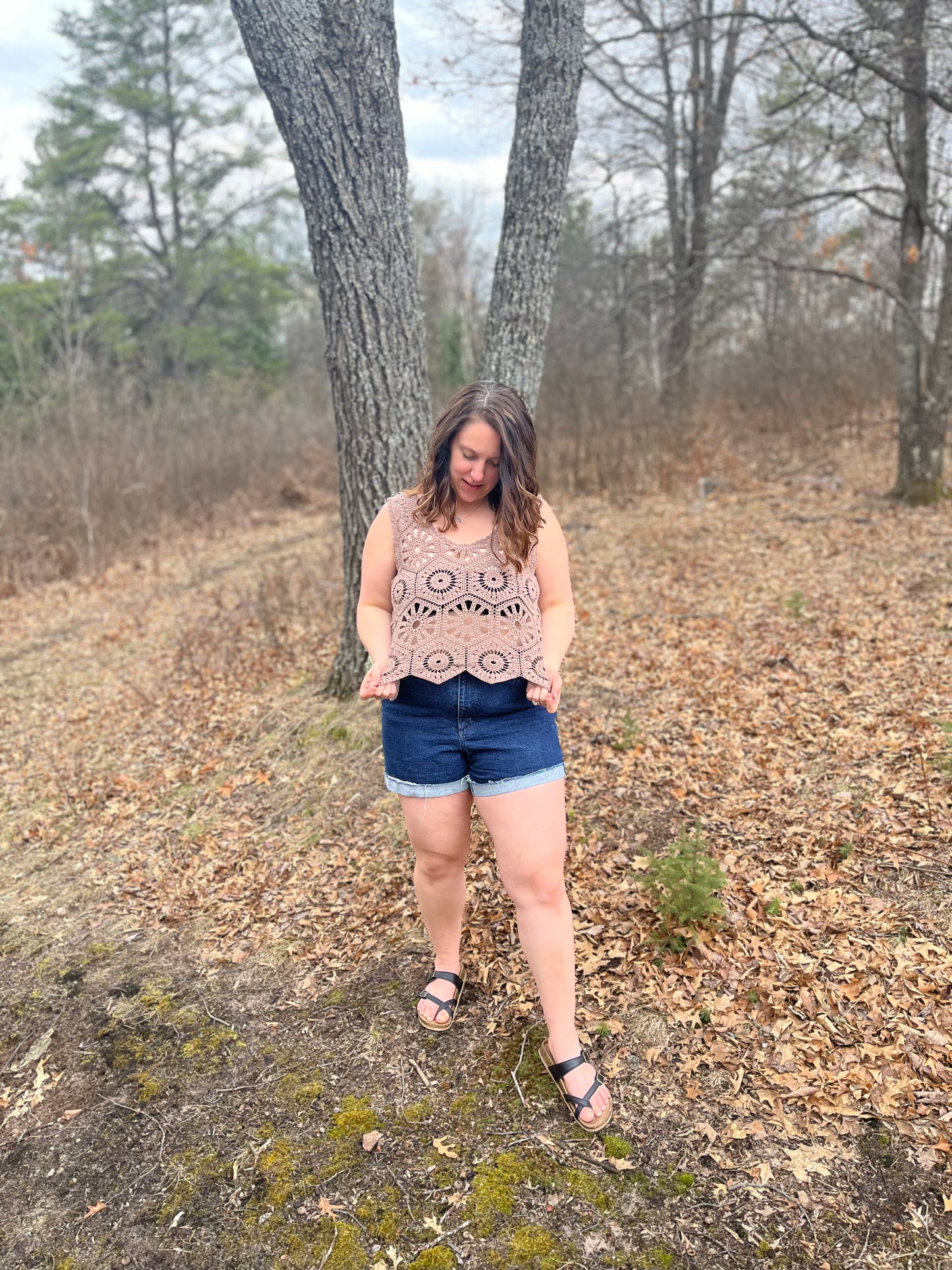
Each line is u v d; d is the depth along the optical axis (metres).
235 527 12.59
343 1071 2.47
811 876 2.97
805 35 7.73
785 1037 2.37
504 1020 2.55
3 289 20.20
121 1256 2.01
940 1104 2.12
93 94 24.33
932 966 2.51
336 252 3.87
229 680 5.65
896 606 5.58
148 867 3.78
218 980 2.98
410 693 2.13
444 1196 2.05
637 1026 2.46
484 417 1.97
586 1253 1.89
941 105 7.43
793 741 3.92
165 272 26.52
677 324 12.70
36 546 10.31
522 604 2.07
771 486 10.38
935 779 3.37
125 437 13.30
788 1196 1.96
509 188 4.04
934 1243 1.83
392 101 3.76
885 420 12.74
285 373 28.77
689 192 14.63
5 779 4.82
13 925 3.47
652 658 5.20
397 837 3.59
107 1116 2.44
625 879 3.10
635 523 9.32
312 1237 1.99
